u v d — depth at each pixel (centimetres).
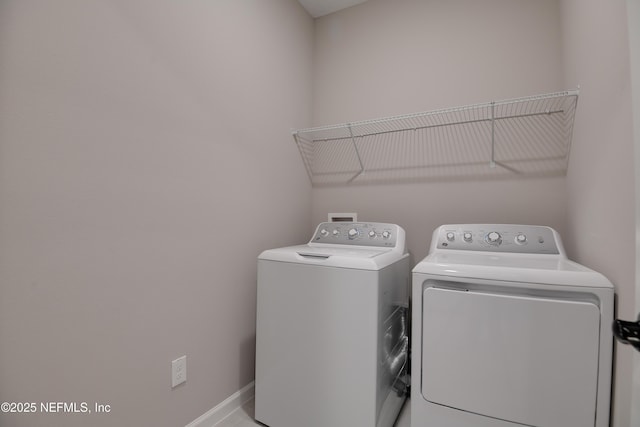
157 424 122
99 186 103
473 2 187
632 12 76
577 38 133
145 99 117
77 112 97
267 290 149
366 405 122
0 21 81
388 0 213
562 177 163
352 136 209
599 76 105
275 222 195
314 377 134
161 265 124
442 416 109
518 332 99
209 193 146
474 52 185
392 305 144
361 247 170
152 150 120
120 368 109
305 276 138
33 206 87
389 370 140
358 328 125
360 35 223
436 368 110
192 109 138
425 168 197
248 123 172
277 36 197
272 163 192
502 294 104
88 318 100
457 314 107
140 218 116
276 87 196
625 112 84
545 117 167
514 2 176
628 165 82
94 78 101
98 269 103
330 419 130
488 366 103
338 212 227
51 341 91
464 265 110
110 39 106
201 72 142
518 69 174
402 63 206
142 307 117
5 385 83
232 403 159
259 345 150
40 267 89
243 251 168
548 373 96
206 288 145
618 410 86
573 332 94
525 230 145
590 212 117
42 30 89
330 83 233
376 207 213
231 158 160
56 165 92
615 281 91
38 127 88
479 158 183
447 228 160
